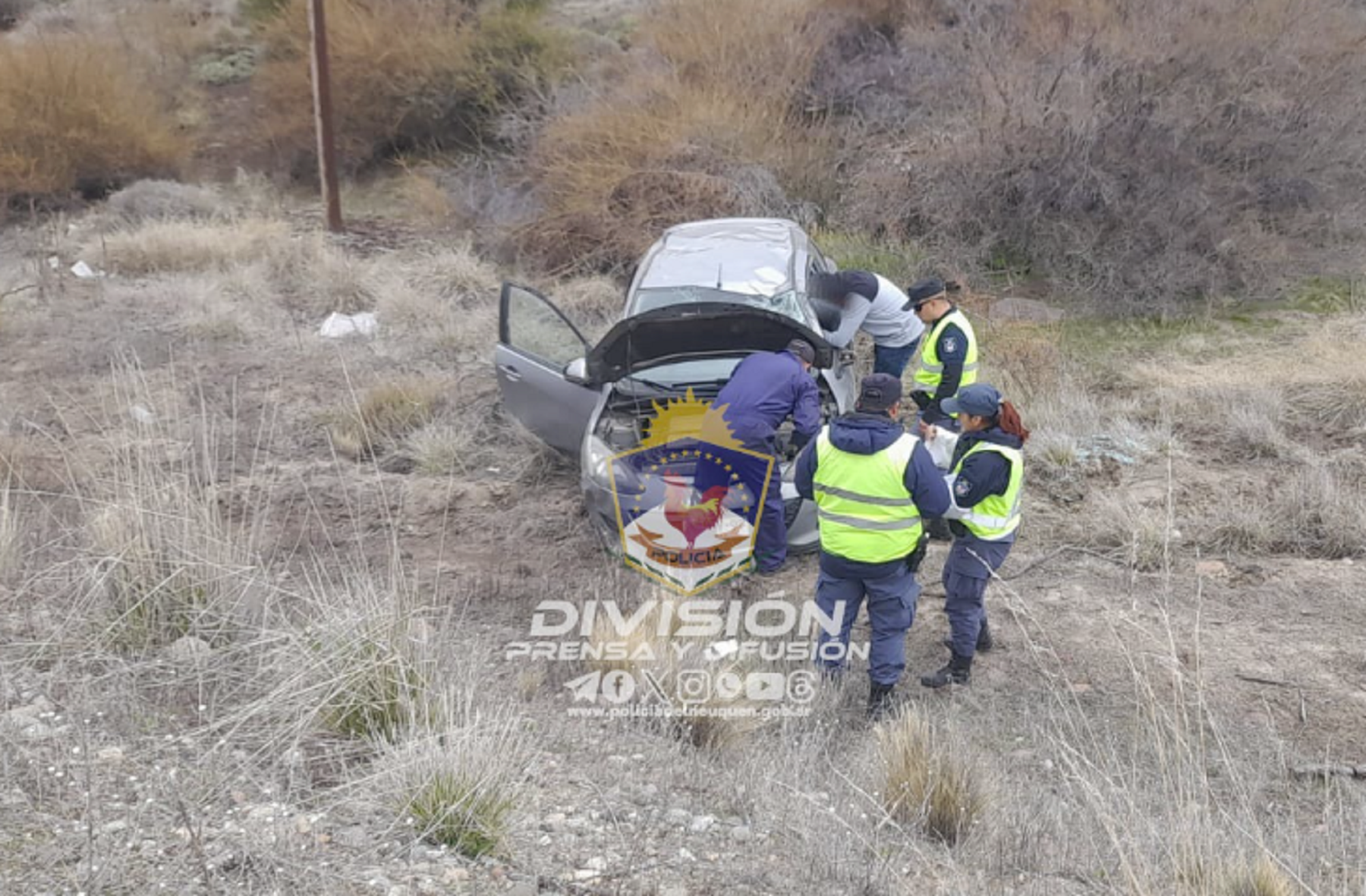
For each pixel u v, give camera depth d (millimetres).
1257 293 10039
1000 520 5094
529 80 15039
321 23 12656
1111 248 10266
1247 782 4516
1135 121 10602
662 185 11398
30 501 6477
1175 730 4391
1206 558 6387
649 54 14156
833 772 4512
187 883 3295
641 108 12625
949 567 5262
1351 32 12008
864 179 11445
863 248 10758
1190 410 8047
